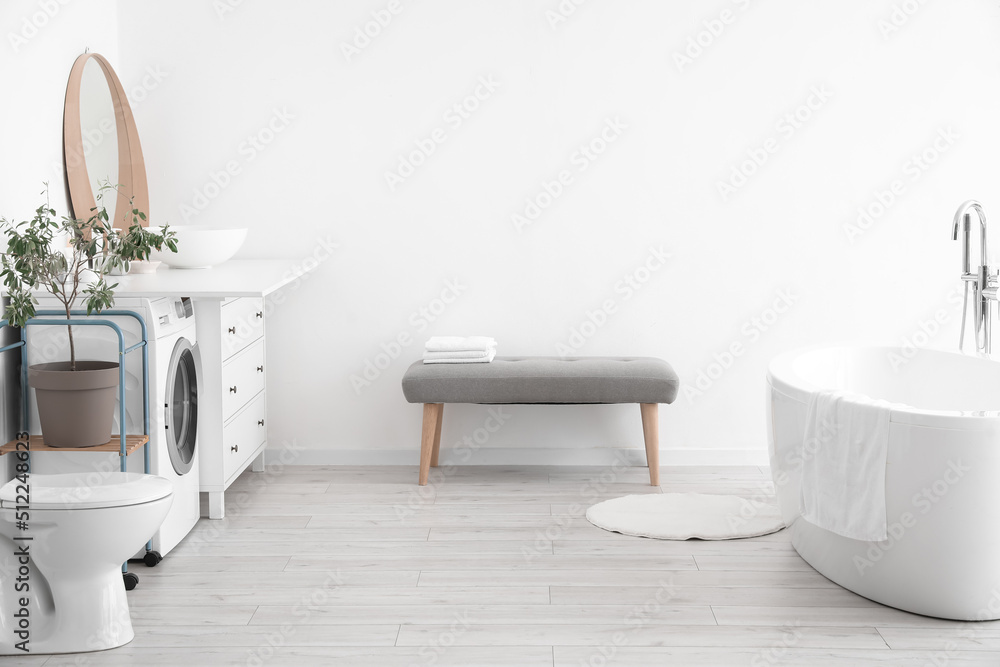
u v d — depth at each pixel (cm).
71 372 289
